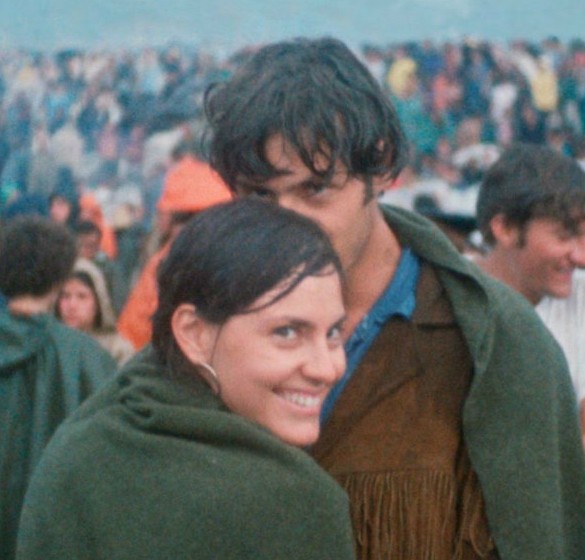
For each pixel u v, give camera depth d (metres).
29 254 3.46
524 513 1.89
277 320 1.61
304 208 1.74
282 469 1.64
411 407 1.93
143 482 1.63
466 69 8.62
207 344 1.67
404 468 1.89
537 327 1.99
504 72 8.63
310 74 1.73
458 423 1.94
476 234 4.32
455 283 1.95
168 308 1.69
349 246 1.79
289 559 1.62
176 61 9.09
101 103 9.06
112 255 7.64
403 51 8.69
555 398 1.96
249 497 1.61
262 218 1.65
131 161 8.78
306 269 1.62
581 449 2.02
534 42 8.66
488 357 1.90
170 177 4.19
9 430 3.38
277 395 1.65
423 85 8.59
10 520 3.35
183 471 1.63
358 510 1.88
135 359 1.83
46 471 1.70
